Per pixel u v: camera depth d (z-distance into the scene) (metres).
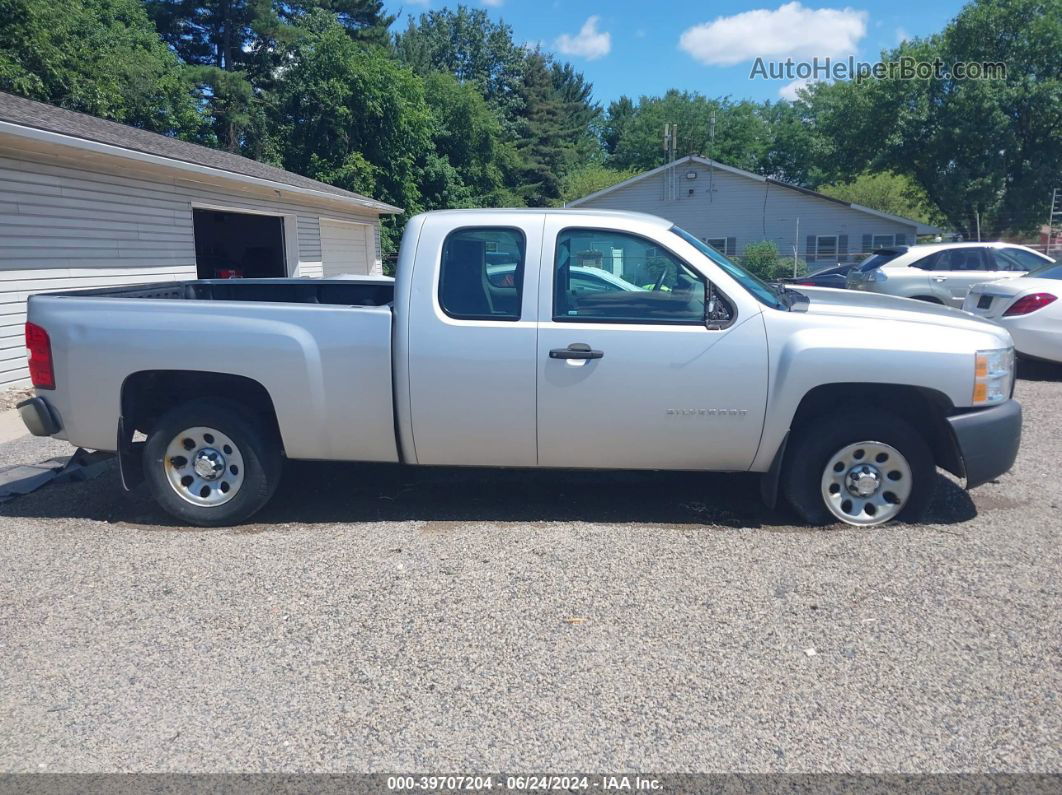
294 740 3.02
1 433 8.06
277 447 5.18
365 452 5.03
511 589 4.16
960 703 3.17
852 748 2.93
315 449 5.01
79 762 2.91
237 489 5.07
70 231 10.73
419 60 53.62
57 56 20.09
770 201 35.06
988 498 5.49
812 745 2.95
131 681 3.41
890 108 33.62
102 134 11.53
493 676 3.39
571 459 4.94
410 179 34.44
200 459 5.07
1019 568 4.33
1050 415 8.06
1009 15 30.58
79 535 5.04
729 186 35.34
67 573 4.46
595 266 4.85
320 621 3.87
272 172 17.47
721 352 4.70
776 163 60.66
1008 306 9.90
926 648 3.56
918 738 2.98
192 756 2.94
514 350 4.77
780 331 4.70
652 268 4.83
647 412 4.78
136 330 4.96
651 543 4.72
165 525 5.20
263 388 5.16
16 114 9.84
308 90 31.95
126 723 3.13
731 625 3.77
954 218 34.28
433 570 4.39
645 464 4.93
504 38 60.84
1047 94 29.91
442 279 4.84
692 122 61.62
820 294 5.73
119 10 27.27
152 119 26.41
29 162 9.98
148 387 5.20
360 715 3.15
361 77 31.92
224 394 5.27
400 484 5.92
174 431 5.04
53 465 6.64
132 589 4.25
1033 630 3.70
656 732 3.03
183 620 3.91
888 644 3.60
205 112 29.88
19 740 3.04
